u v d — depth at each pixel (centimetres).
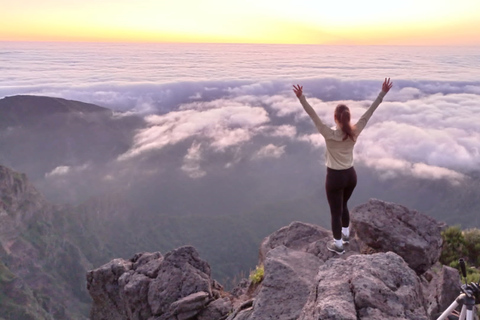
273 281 592
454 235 1165
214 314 870
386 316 373
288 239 818
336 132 577
